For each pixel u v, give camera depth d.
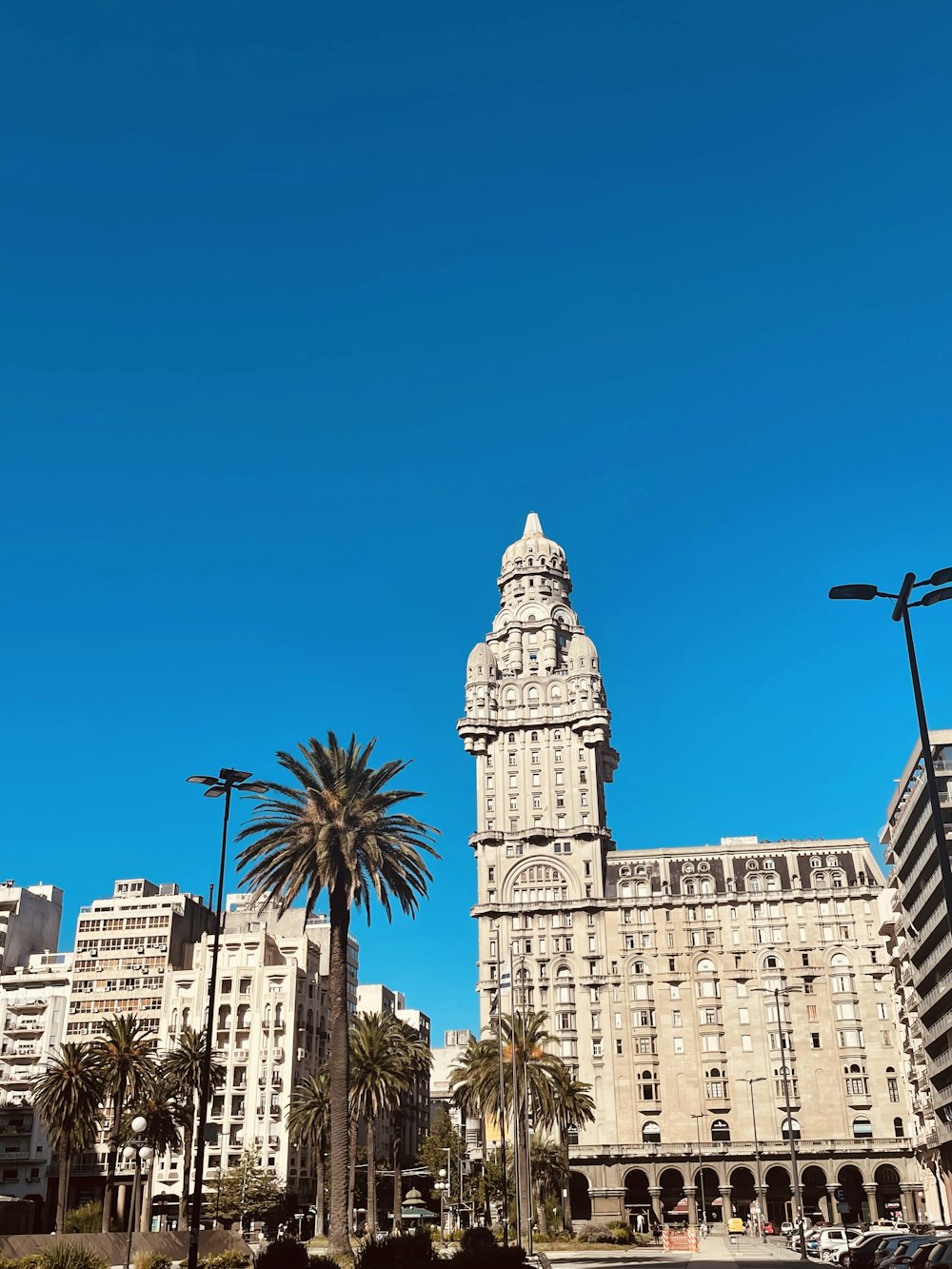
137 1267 60.06
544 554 191.25
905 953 124.00
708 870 159.12
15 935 163.75
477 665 176.25
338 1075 61.50
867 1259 51.53
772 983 151.38
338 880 64.19
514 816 166.50
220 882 50.34
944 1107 114.06
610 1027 152.12
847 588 39.78
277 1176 136.50
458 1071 121.19
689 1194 142.12
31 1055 147.38
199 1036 119.56
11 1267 51.81
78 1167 136.88
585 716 168.38
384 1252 51.62
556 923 158.38
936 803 36.66
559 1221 121.12
